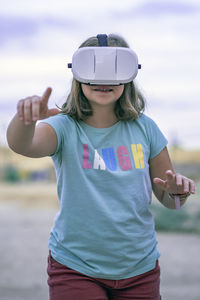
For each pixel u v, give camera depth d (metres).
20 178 33.47
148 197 2.99
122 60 2.87
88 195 2.83
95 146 2.92
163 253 8.09
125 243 2.87
